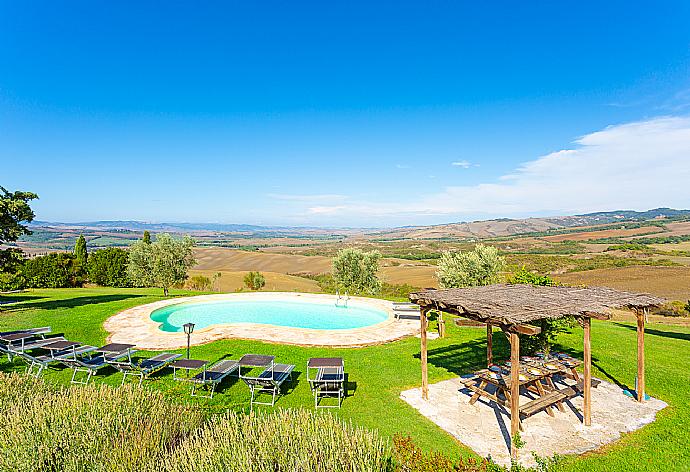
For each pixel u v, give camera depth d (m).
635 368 10.72
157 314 19.03
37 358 9.94
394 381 9.89
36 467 4.62
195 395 8.87
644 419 7.83
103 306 18.86
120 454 4.74
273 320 20.14
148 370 9.72
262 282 41.81
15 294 24.03
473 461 4.79
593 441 6.98
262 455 4.64
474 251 17.80
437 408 8.31
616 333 14.70
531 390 8.59
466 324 16.41
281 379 9.08
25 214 17.58
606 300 8.38
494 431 7.33
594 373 10.49
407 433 7.21
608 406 8.42
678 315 25.23
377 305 21.34
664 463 6.27
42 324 14.71
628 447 6.77
